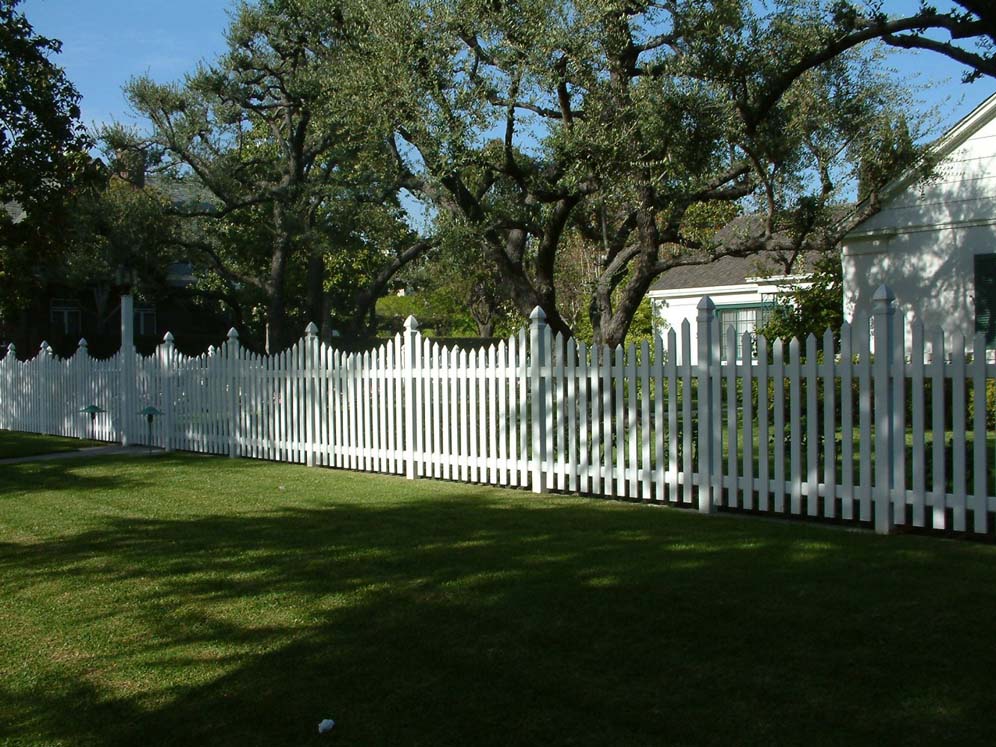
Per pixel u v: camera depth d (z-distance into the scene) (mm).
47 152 13484
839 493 7348
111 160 22609
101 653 4922
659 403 8516
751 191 12133
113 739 3898
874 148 12219
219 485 10570
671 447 8430
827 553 6445
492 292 30234
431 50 11320
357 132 15055
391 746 3738
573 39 10609
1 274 14547
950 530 7066
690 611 5227
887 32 7891
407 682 4383
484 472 10141
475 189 14172
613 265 12758
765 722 3822
